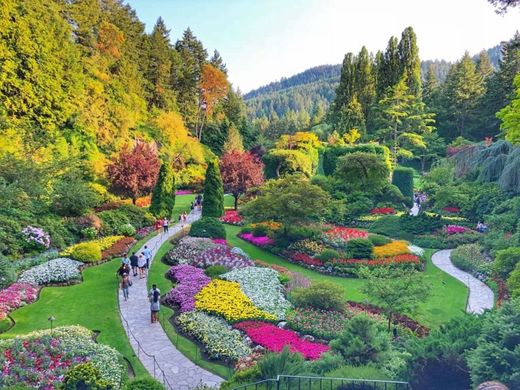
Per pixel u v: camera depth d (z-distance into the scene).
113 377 9.83
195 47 70.69
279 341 12.03
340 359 9.05
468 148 32.03
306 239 24.25
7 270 15.73
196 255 20.83
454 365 6.73
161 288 16.97
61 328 12.18
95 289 16.61
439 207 32.06
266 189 26.19
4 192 20.25
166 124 51.41
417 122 54.78
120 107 43.47
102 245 22.25
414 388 6.87
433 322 14.55
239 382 8.40
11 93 31.75
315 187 24.27
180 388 9.99
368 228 30.09
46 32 34.88
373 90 63.97
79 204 25.23
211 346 11.89
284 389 7.58
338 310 14.59
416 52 58.75
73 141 36.59
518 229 20.06
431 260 23.06
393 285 13.31
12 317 13.64
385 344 9.56
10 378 9.24
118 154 36.84
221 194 31.92
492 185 30.00
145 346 12.07
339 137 57.47
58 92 35.47
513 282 12.48
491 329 6.53
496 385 5.29
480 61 68.81
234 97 78.75
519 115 12.42
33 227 21.20
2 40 31.00
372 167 33.81
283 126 99.56
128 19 57.59
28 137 31.16
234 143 60.41
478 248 23.00
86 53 43.44
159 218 30.52
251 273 18.25
